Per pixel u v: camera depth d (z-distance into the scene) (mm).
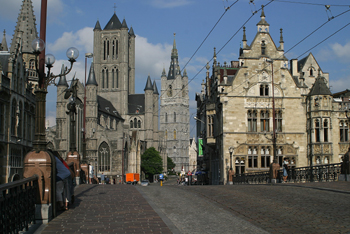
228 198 22594
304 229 13953
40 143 15273
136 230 13469
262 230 13922
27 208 13297
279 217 16203
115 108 174375
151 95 179500
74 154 34250
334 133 60125
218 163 64750
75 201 20734
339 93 70250
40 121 15516
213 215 16906
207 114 67125
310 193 23078
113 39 176375
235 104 61000
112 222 14805
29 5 78875
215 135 66562
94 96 130125
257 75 61812
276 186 28953
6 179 43688
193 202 21016
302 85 62406
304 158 61250
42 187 14836
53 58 16688
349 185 26203
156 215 16312
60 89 115312
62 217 15781
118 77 175875
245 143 60281
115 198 22141
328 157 59562
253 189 27312
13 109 46625
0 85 42125
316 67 68000
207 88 77625
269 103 61562
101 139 126812
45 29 17109
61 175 16969
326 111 59969
